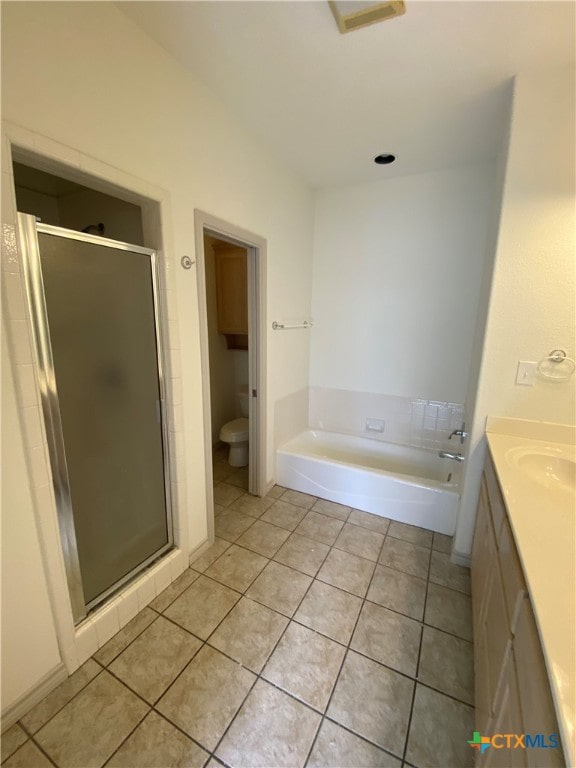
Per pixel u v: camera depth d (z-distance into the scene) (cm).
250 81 167
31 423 117
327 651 154
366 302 306
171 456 183
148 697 134
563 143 154
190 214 175
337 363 329
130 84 138
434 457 296
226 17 130
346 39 139
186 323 182
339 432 338
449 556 216
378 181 283
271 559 212
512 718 78
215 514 259
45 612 130
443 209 266
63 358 130
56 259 123
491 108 182
